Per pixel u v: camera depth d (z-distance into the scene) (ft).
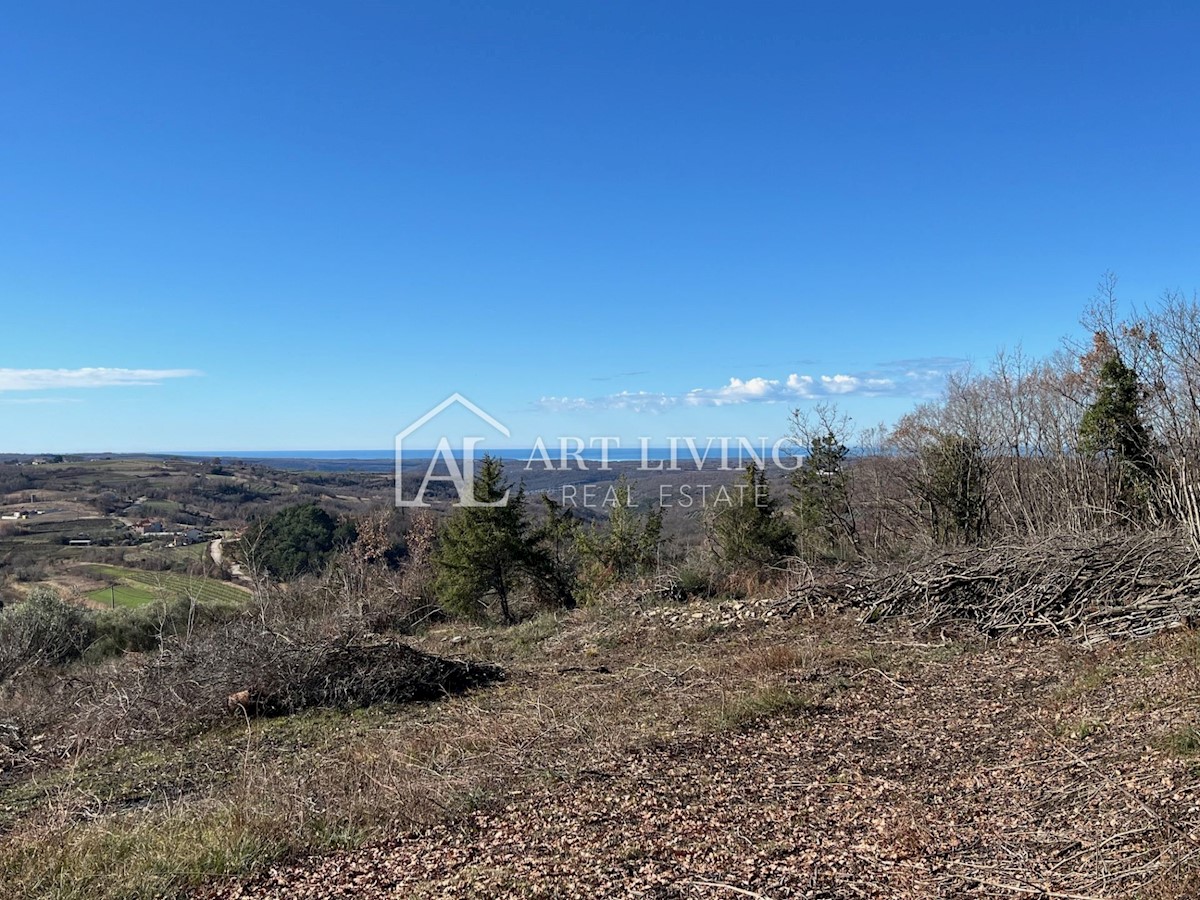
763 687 23.76
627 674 29.48
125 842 15.06
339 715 27.63
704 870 12.39
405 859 13.56
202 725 27.09
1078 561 30.40
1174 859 10.85
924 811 14.25
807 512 68.33
